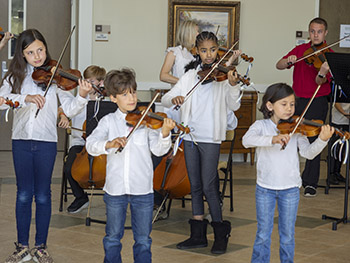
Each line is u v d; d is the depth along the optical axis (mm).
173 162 4070
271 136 2895
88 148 2805
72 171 4328
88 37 7668
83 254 3570
